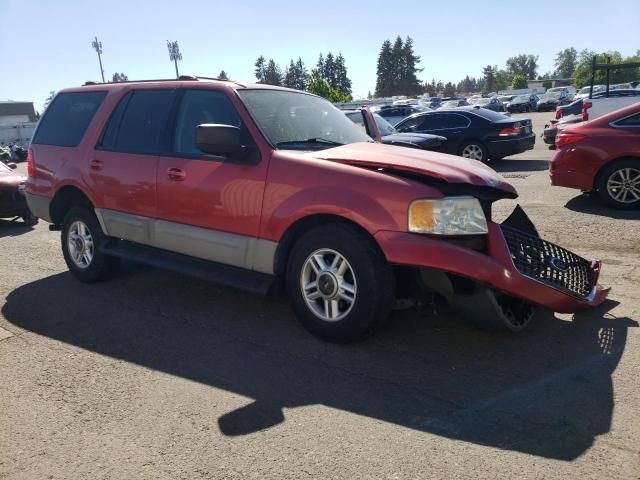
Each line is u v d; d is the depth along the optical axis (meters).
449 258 3.57
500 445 2.87
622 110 8.15
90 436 3.06
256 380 3.64
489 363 3.77
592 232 7.01
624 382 3.45
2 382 3.70
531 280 3.71
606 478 2.60
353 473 2.68
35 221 9.91
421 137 10.45
